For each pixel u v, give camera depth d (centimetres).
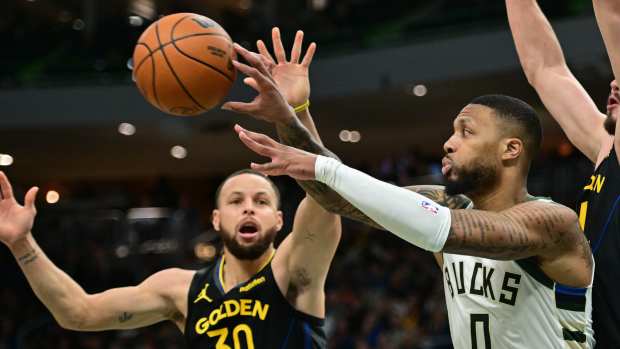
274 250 399
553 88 340
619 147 282
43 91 1556
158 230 1469
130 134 1634
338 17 1625
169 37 286
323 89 1459
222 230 382
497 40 1270
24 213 364
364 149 1839
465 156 265
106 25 1653
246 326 364
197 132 1620
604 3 263
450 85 1359
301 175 238
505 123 263
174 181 2086
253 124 1559
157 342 1142
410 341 987
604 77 1204
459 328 276
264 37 1536
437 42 1339
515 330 262
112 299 386
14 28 1689
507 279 261
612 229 299
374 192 234
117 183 2092
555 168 1209
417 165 1446
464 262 274
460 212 240
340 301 1166
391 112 1545
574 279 254
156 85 285
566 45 1184
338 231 355
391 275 1223
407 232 235
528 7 353
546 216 243
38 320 1279
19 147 1719
